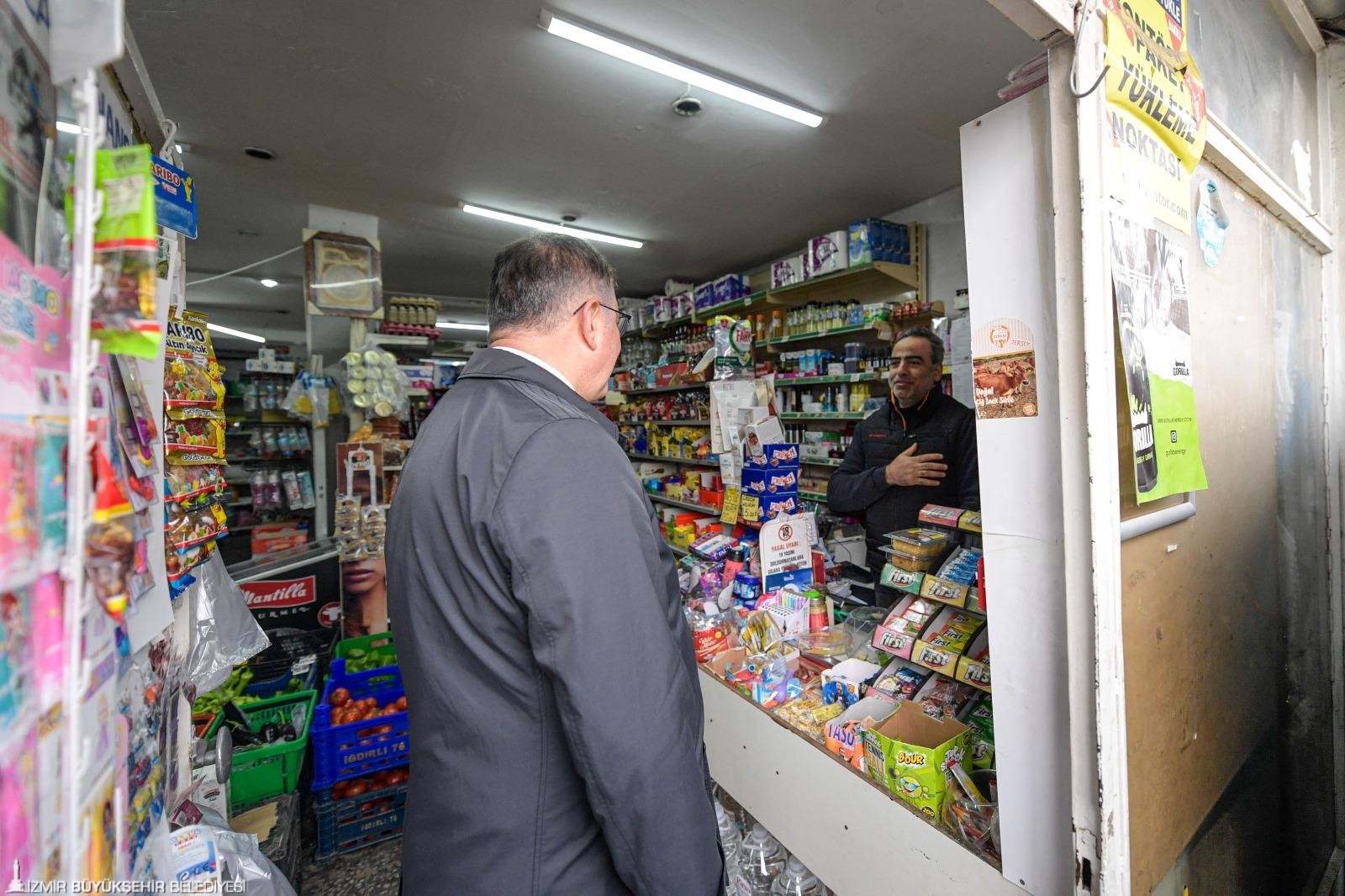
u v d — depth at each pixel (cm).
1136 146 86
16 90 34
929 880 110
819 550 211
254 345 1107
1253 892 135
